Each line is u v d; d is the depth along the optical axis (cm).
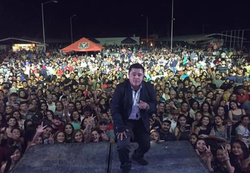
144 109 273
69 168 296
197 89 936
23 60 2491
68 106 734
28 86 1079
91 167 298
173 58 2238
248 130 621
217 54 2650
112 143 364
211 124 627
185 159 312
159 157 318
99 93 956
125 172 282
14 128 574
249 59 1891
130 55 2850
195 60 2177
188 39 4169
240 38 3353
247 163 492
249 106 779
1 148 521
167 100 853
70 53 3566
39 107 768
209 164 496
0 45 3794
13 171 292
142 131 291
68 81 1168
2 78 1412
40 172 289
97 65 2072
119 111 277
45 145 360
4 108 814
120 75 1397
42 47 4075
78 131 548
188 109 707
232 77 1178
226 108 739
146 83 284
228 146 521
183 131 629
